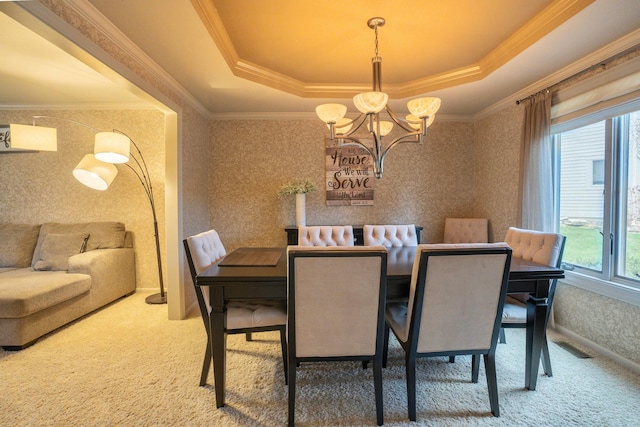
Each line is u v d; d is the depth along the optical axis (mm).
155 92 2535
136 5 1747
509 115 3328
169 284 2957
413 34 2303
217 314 1688
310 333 1522
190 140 3287
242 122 3908
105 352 2311
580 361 2154
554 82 2678
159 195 3818
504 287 1571
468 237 3672
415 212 4043
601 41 2129
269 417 1623
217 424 1572
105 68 1982
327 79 3164
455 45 2477
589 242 2475
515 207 3256
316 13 2035
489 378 1638
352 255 1437
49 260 3191
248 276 1657
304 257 1430
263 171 3936
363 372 2047
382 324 1542
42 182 3746
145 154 3799
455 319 1581
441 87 3064
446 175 4043
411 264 1956
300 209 3633
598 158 2395
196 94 3193
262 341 2508
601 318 2275
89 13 1763
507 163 3367
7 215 3752
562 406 1687
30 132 2896
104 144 2762
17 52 2402
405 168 4035
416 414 1632
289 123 3936
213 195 3914
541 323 1791
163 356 2252
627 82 2062
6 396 1792
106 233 3549
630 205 2164
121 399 1764
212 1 1906
